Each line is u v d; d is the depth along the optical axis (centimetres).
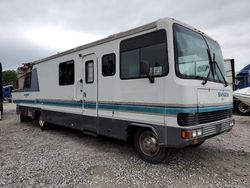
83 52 611
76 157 514
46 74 792
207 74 460
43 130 845
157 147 454
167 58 412
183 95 391
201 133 409
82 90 618
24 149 586
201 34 497
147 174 417
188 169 439
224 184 377
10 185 379
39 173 427
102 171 432
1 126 964
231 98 536
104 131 551
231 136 702
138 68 464
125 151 555
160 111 426
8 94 3080
